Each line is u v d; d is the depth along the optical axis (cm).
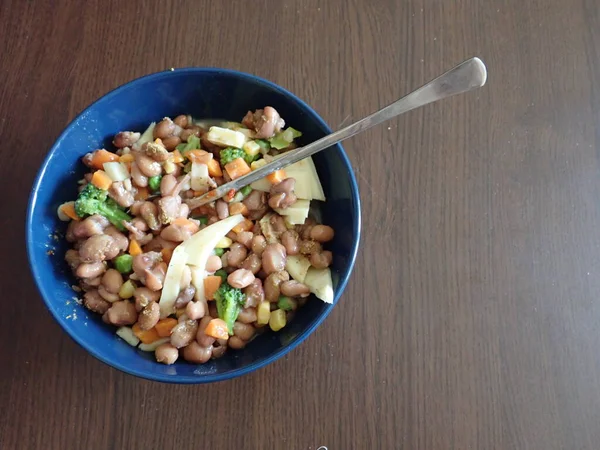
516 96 33
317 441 29
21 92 31
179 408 29
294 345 26
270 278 28
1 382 28
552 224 32
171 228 27
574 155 32
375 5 34
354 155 32
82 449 28
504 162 32
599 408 30
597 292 31
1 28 32
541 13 34
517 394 30
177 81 29
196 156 29
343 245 28
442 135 32
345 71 33
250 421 29
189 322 27
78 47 32
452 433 29
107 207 28
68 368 29
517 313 30
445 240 31
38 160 31
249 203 29
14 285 29
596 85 33
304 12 33
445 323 30
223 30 33
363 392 29
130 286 27
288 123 30
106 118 28
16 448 28
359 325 30
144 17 33
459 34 34
